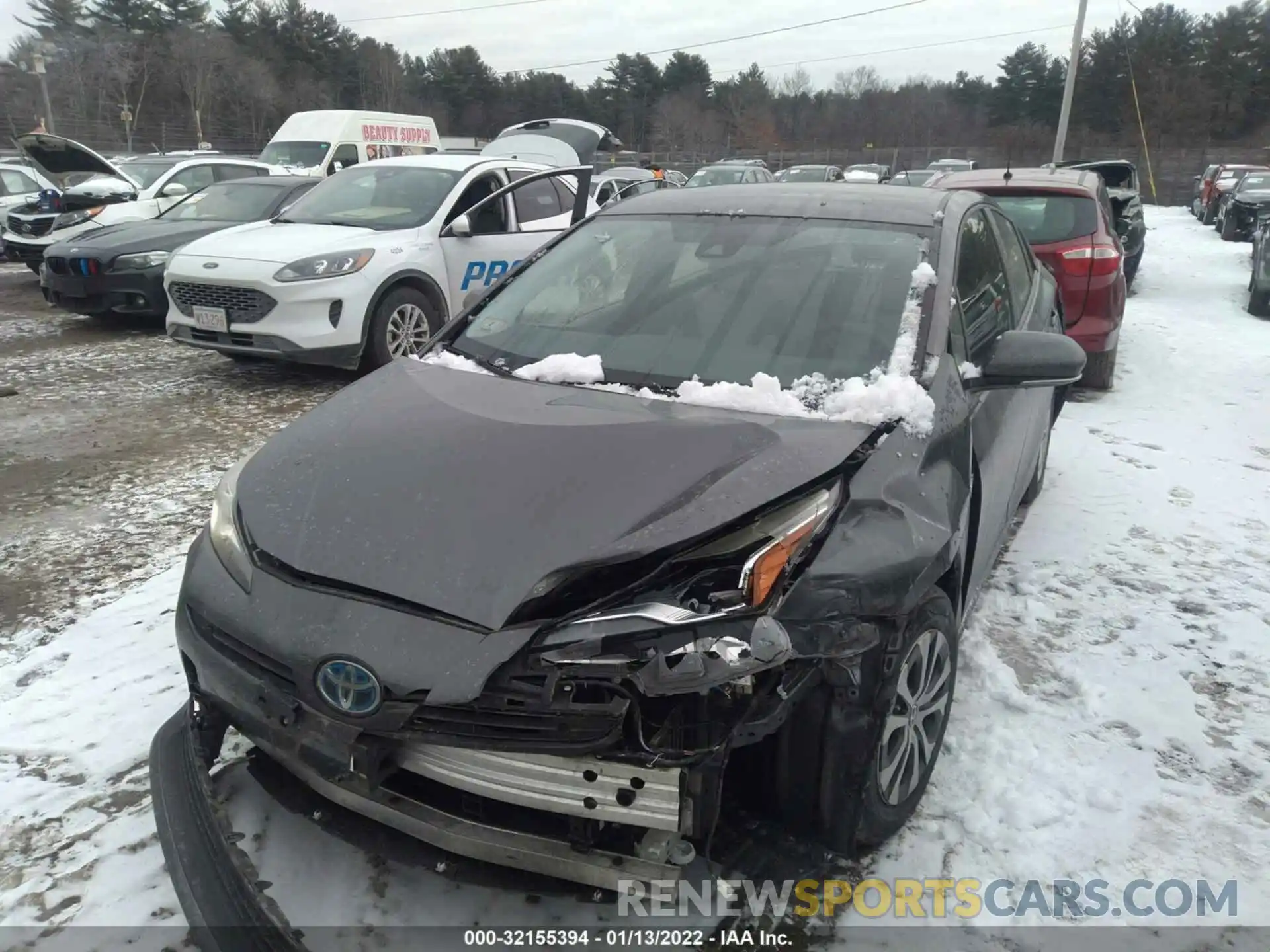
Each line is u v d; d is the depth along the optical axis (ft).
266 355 22.22
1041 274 15.02
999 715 9.77
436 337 10.45
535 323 9.96
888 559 6.65
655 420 7.68
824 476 6.97
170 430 19.61
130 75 153.38
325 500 7.07
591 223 11.52
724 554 6.36
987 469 9.21
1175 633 11.56
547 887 6.67
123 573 13.01
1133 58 186.91
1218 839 8.10
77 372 24.63
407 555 6.44
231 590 6.95
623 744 5.97
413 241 23.56
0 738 9.30
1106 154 146.82
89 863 7.73
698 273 9.88
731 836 7.10
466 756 6.15
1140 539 14.34
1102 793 8.56
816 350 8.69
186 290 22.54
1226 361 26.00
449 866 6.79
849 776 6.78
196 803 7.07
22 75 141.90
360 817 7.14
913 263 9.46
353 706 6.11
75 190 38.42
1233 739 9.50
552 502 6.62
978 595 11.00
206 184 40.40
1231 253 54.39
